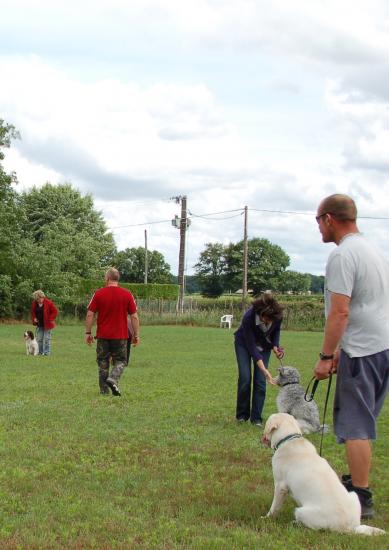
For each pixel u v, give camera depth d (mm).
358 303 5496
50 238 54938
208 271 97688
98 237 80812
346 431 5543
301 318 43906
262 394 9602
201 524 5273
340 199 5680
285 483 5285
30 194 77500
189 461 7430
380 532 4805
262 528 5156
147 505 5766
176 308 48969
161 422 9570
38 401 11156
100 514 5461
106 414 10055
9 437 8359
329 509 4879
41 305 21141
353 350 5492
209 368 17266
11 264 42688
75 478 6621
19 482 6383
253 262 96438
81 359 19484
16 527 5125
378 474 7090
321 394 13250
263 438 5691
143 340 28641
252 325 9547
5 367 16875
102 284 54562
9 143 40438
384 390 5637
